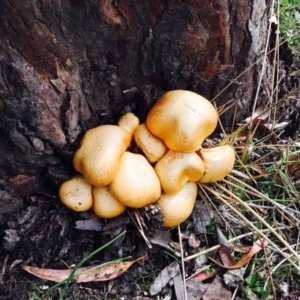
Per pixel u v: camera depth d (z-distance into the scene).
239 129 0.42
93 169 0.35
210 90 0.41
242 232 0.42
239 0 0.36
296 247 0.41
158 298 0.39
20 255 0.39
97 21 0.33
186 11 0.35
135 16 0.34
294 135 0.49
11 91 0.32
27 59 0.32
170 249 0.39
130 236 0.40
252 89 0.45
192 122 0.35
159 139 0.37
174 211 0.37
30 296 0.38
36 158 0.36
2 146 0.35
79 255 0.39
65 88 0.34
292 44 0.58
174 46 0.37
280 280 0.40
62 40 0.33
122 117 0.39
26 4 0.30
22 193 0.38
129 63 0.37
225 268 0.40
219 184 0.42
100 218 0.39
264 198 0.41
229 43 0.38
